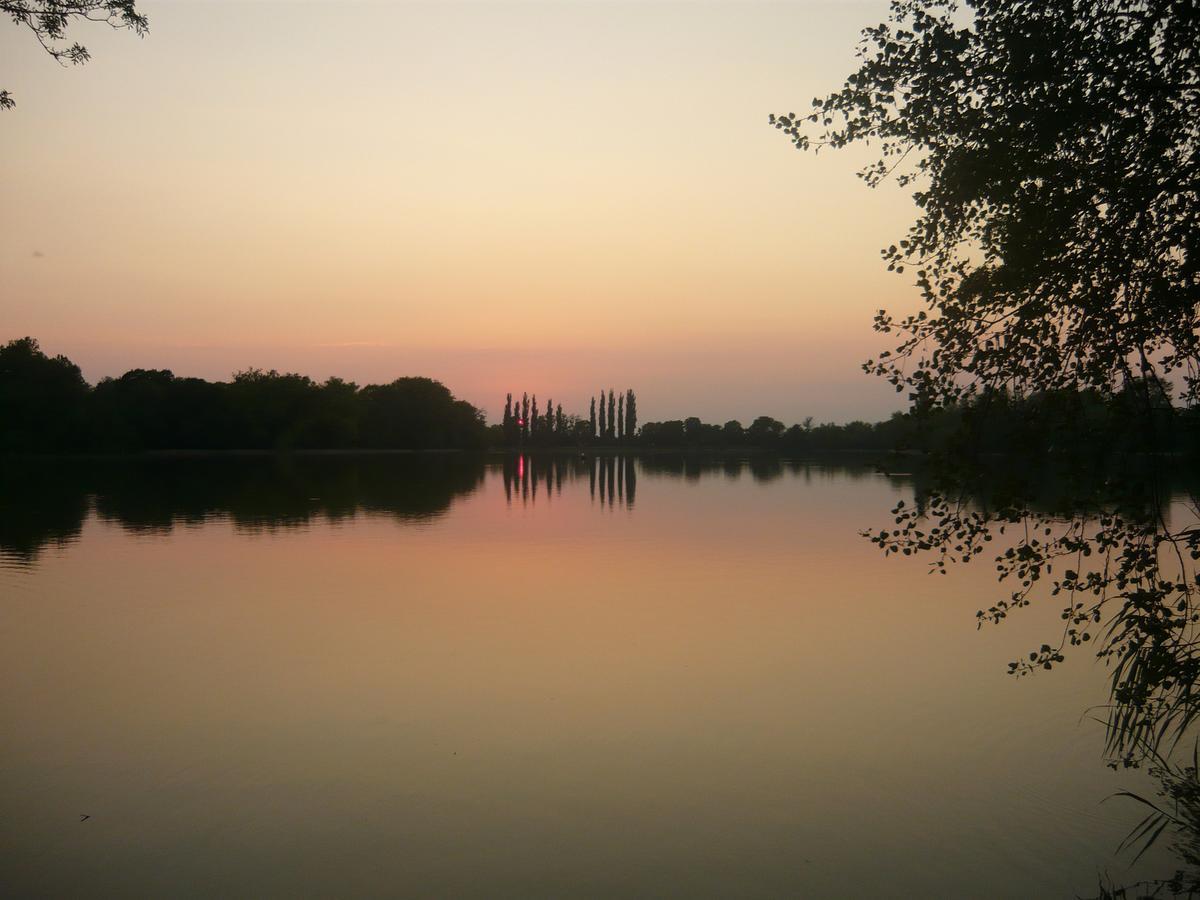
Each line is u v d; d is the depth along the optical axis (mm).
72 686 11078
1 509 32125
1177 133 5469
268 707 10375
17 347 77312
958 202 5766
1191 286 5391
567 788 8266
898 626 14648
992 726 9867
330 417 107375
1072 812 7785
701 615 15398
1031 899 6457
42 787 8148
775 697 10852
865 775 8594
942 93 5703
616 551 23500
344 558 21656
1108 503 5660
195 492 41938
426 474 66562
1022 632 14195
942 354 5836
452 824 7543
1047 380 5816
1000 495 5688
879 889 6625
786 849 7199
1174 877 6707
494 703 10586
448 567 20484
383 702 10609
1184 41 5285
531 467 87062
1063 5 5395
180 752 8992
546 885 6633
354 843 7207
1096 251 5684
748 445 158500
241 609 15562
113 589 17219
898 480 61625
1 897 6336
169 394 92562
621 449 162750
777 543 25328
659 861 6988
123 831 7348
